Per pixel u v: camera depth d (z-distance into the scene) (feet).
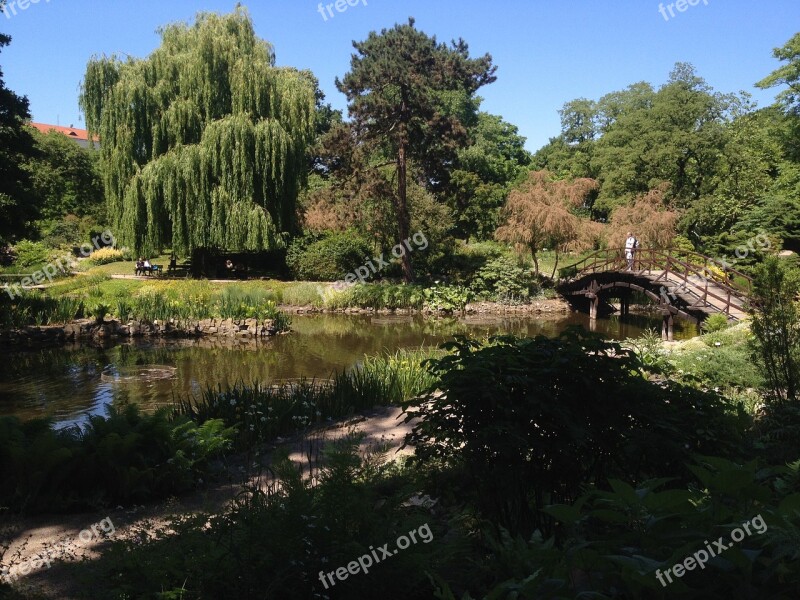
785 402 21.15
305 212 106.83
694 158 129.70
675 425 13.00
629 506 7.49
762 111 122.62
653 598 6.77
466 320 83.25
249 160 95.35
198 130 98.17
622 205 130.93
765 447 16.92
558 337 13.70
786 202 100.83
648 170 131.85
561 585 6.95
